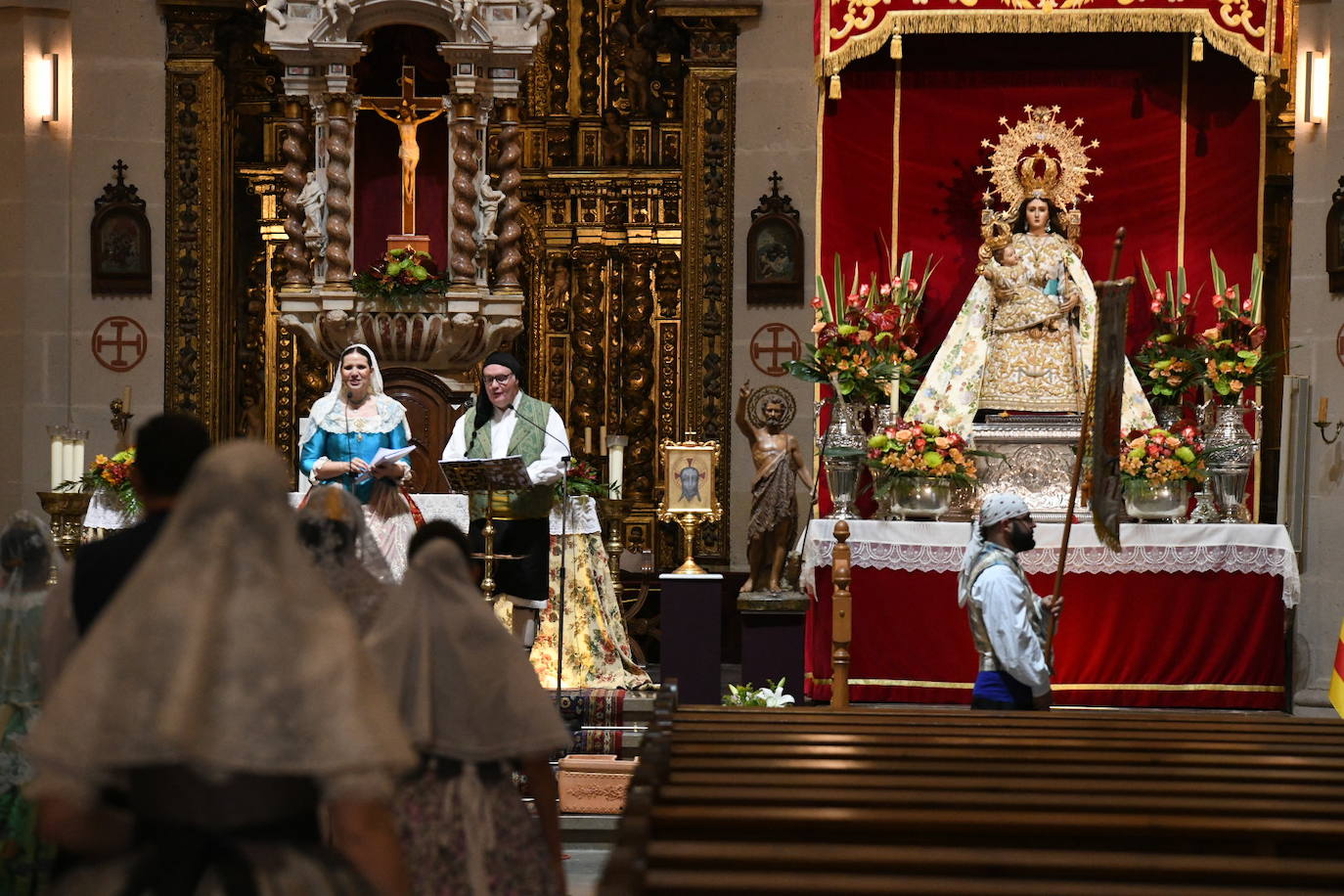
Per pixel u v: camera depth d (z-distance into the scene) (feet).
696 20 46.65
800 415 45.96
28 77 45.03
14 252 44.80
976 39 43.37
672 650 32.09
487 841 13.82
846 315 38.93
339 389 31.45
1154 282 42.32
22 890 14.26
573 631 32.63
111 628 8.64
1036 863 11.23
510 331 40.14
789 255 46.16
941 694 34.71
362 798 8.91
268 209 48.44
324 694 8.59
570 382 49.06
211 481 8.90
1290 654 37.27
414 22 39.34
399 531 30.42
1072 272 40.45
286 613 8.72
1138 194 43.06
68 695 8.52
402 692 13.74
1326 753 18.12
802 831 12.90
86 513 37.73
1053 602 27.58
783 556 36.70
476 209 39.75
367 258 42.75
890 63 43.45
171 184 46.21
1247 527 34.71
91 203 45.83
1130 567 34.88
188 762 8.48
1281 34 40.24
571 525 32.86
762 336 46.26
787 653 35.27
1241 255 42.75
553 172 48.98
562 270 49.16
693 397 46.70
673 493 33.58
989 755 16.79
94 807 9.13
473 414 31.45
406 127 41.70
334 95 39.11
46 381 45.09
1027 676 25.02
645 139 49.14
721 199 46.70
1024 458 38.73
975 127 43.37
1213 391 39.52
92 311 45.70
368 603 13.99
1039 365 40.04
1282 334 47.65
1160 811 13.53
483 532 29.43
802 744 17.83
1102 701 34.81
